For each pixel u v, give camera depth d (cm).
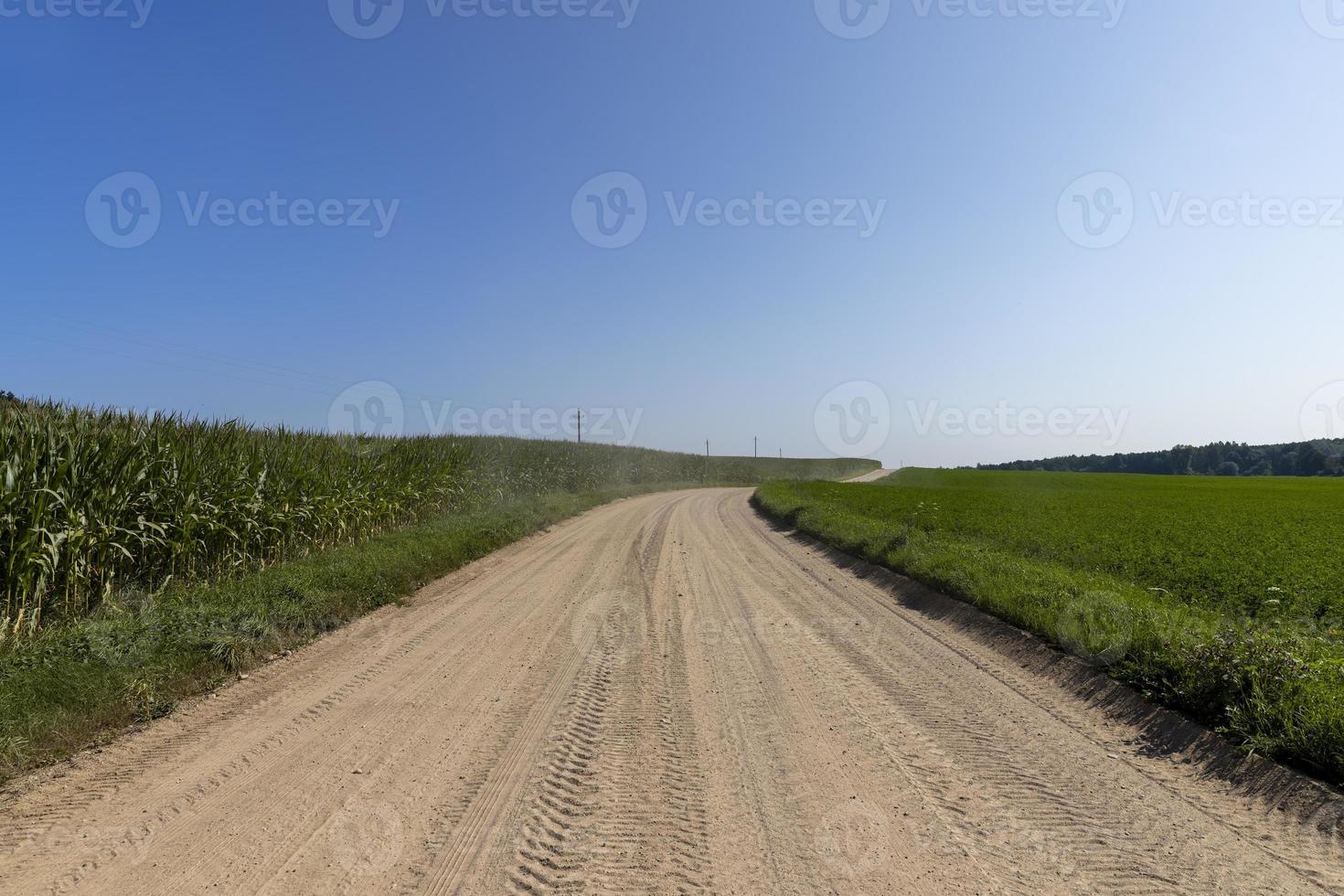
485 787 416
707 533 1892
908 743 490
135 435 946
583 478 3562
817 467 8969
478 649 724
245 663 650
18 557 704
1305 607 894
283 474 1205
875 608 952
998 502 3030
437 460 1930
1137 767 453
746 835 364
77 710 499
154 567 912
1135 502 3281
